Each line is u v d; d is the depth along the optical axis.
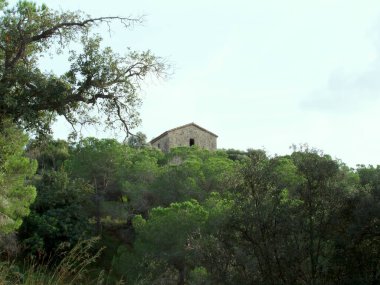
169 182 37.59
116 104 14.13
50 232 30.06
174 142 67.81
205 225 26.52
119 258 28.97
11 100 12.09
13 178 19.77
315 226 19.55
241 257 19.42
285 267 18.62
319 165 19.97
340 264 18.98
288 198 20.81
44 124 13.74
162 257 26.61
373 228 18.48
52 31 13.80
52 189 34.28
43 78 13.22
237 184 20.50
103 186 42.03
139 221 30.94
